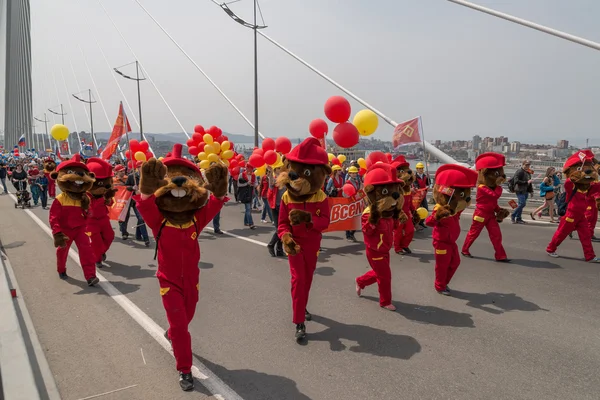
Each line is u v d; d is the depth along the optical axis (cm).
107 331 450
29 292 580
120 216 934
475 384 347
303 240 439
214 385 346
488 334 441
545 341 424
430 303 532
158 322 473
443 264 554
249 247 870
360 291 549
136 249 859
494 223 734
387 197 480
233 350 409
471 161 1420
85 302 540
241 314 499
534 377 357
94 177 637
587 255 724
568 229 733
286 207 450
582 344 417
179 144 390
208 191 368
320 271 684
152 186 344
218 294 571
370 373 365
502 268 687
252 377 359
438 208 539
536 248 826
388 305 512
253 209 1478
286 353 402
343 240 946
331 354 399
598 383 348
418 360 387
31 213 1387
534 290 578
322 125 671
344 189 859
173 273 356
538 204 1304
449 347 412
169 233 356
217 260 758
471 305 524
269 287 601
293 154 439
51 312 506
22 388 241
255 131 2078
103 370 370
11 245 887
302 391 337
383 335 440
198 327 462
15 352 270
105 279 644
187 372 343
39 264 730
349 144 628
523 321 474
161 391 338
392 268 697
